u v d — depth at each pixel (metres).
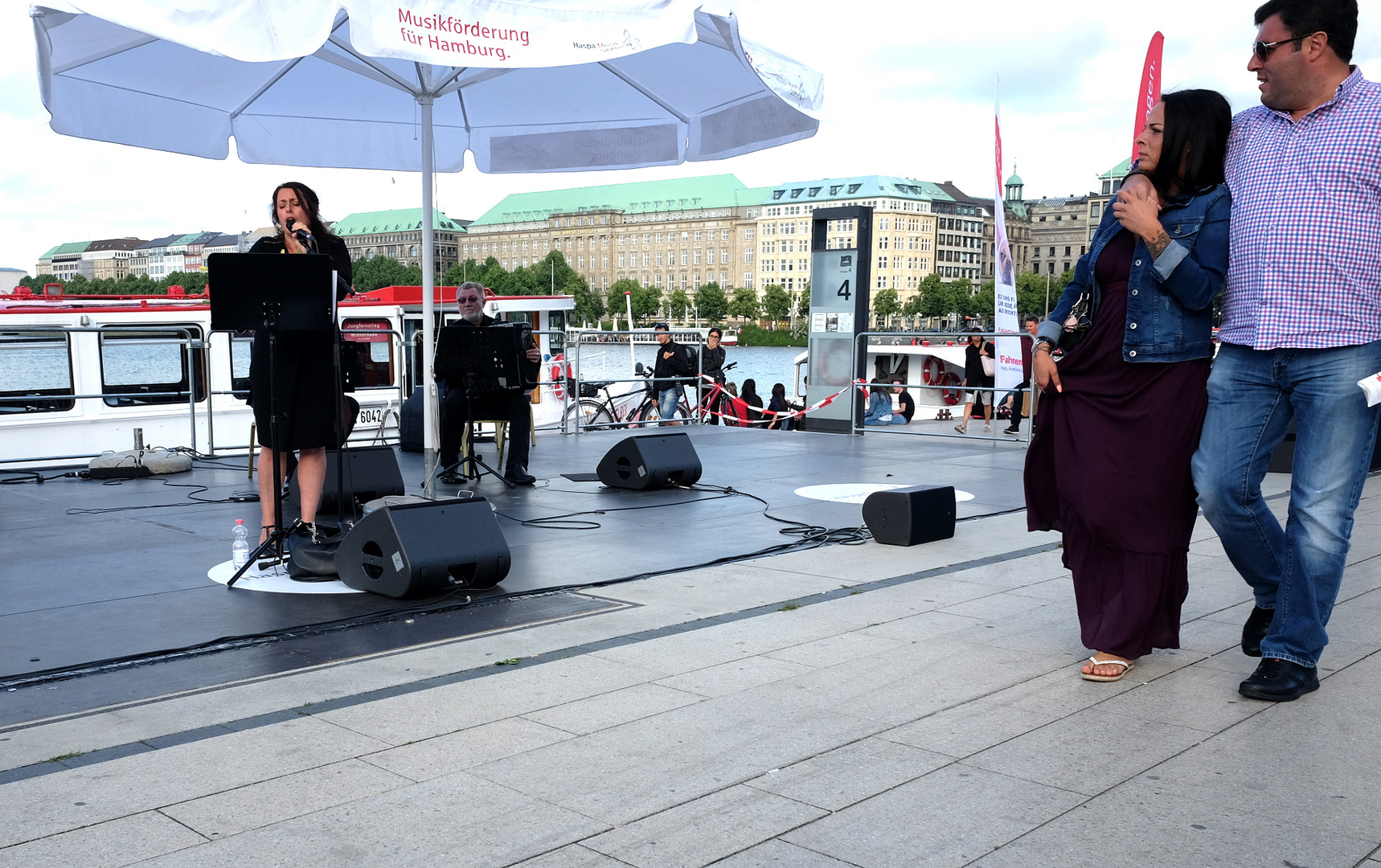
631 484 8.24
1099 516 3.50
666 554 5.81
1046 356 3.63
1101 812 2.53
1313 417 3.27
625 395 17.36
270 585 4.96
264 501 5.28
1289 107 3.29
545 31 4.49
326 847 2.34
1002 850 2.34
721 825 2.46
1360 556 5.61
